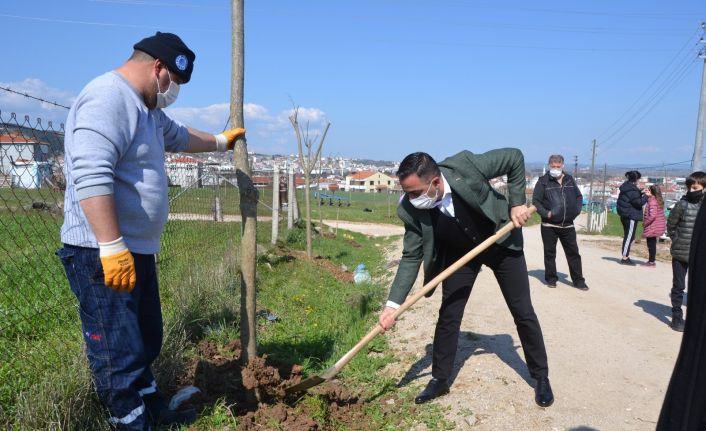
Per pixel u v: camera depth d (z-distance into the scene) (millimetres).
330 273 9641
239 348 4734
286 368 4324
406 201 3701
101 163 2633
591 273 9422
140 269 3068
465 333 5430
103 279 2895
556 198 7648
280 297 7004
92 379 3189
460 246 3801
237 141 3775
